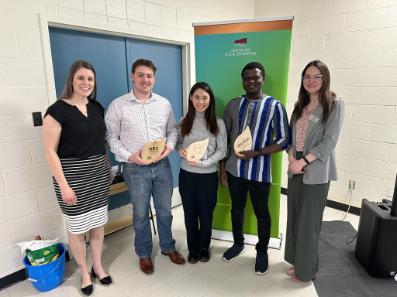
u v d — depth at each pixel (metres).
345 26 2.82
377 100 2.73
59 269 1.94
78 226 1.73
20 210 1.96
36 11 1.85
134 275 2.06
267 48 2.12
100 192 1.79
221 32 2.19
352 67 2.84
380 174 2.83
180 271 2.10
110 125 1.85
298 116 1.78
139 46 2.67
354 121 2.91
